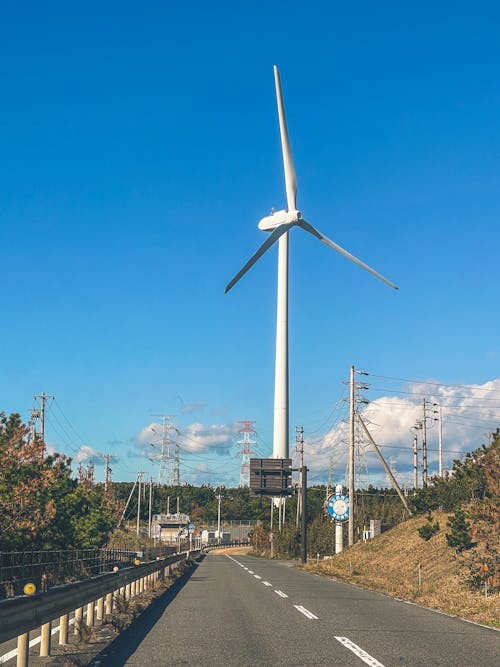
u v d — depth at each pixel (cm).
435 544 4250
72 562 3130
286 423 8406
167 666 995
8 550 2728
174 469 15538
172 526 14250
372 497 10825
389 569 4334
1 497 2689
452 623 1569
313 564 5534
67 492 3756
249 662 1028
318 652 1123
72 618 1798
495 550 2617
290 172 7144
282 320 8562
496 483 2741
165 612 1752
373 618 1645
